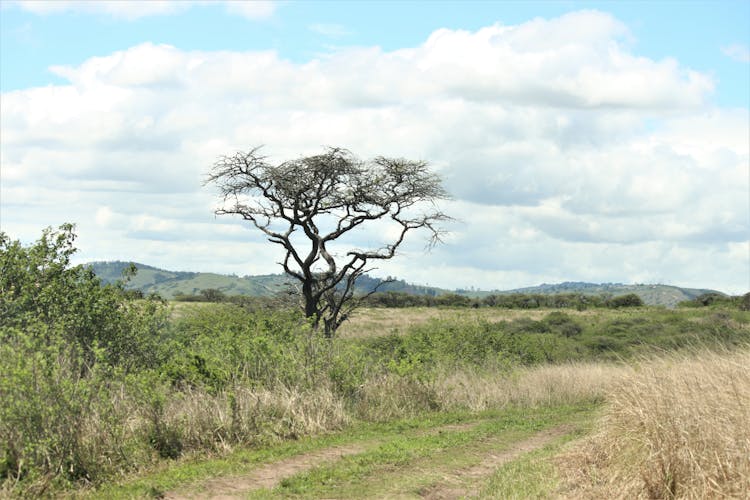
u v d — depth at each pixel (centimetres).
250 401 1227
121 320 1355
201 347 1459
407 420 1476
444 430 1394
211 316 2069
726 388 850
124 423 995
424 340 2408
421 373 1706
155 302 1473
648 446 845
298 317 2081
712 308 5322
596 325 4362
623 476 852
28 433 859
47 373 907
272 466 1012
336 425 1334
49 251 1349
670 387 885
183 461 1012
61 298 1292
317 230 2658
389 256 2691
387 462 1041
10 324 1234
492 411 1698
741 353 950
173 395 1166
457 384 1827
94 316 1315
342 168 2594
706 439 777
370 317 5091
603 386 1922
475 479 975
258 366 1398
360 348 1662
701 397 841
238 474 952
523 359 2664
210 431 1103
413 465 1038
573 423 1548
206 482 901
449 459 1094
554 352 2919
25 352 959
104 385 1039
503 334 2769
